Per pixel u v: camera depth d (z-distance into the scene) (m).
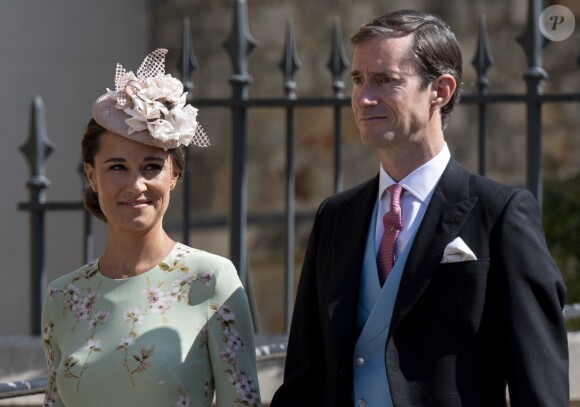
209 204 26.41
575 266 20.23
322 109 26.16
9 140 25.53
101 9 26.34
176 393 9.47
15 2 25.69
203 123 26.39
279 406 9.88
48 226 25.56
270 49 25.91
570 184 21.06
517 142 26.53
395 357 9.09
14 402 15.42
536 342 8.86
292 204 15.51
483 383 9.05
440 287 9.13
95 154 9.86
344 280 9.64
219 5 26.28
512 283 8.99
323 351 10.05
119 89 9.74
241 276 15.53
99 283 9.99
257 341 15.36
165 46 26.58
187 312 9.73
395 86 9.25
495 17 26.12
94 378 9.57
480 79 15.09
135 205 9.77
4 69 25.55
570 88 26.38
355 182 26.19
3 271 25.36
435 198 9.42
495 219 9.21
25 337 16.14
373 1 25.77
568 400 8.95
